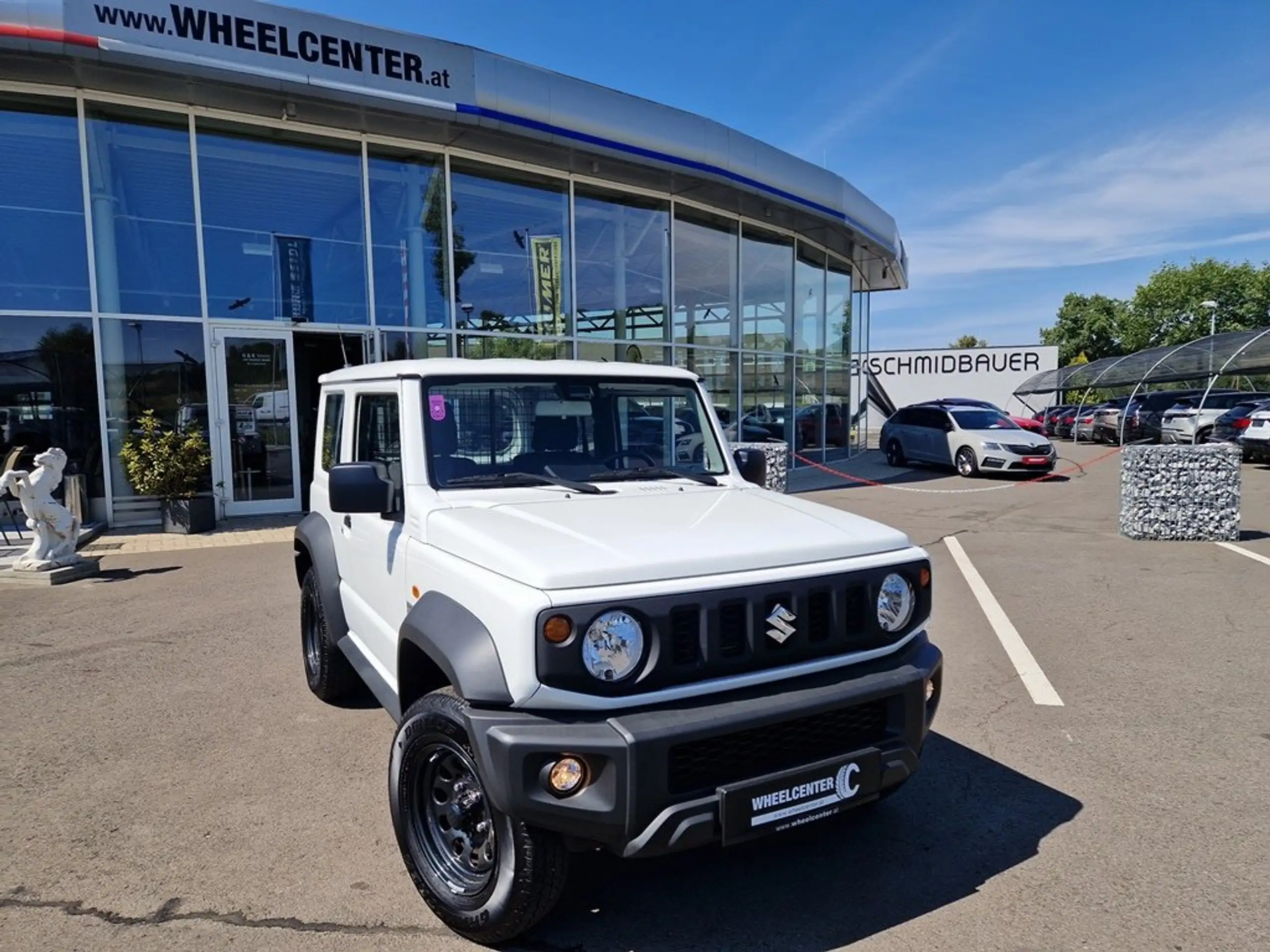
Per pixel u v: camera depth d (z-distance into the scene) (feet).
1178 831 11.07
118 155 36.24
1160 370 84.99
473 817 9.11
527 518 10.03
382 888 9.91
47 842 10.92
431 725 8.95
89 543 33.09
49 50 30.76
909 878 10.06
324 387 16.14
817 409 68.69
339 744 14.03
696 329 54.49
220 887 9.90
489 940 8.78
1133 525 32.86
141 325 37.09
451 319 43.45
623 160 43.98
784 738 8.63
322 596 14.87
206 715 15.33
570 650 7.81
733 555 8.81
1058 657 18.31
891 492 49.88
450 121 38.09
